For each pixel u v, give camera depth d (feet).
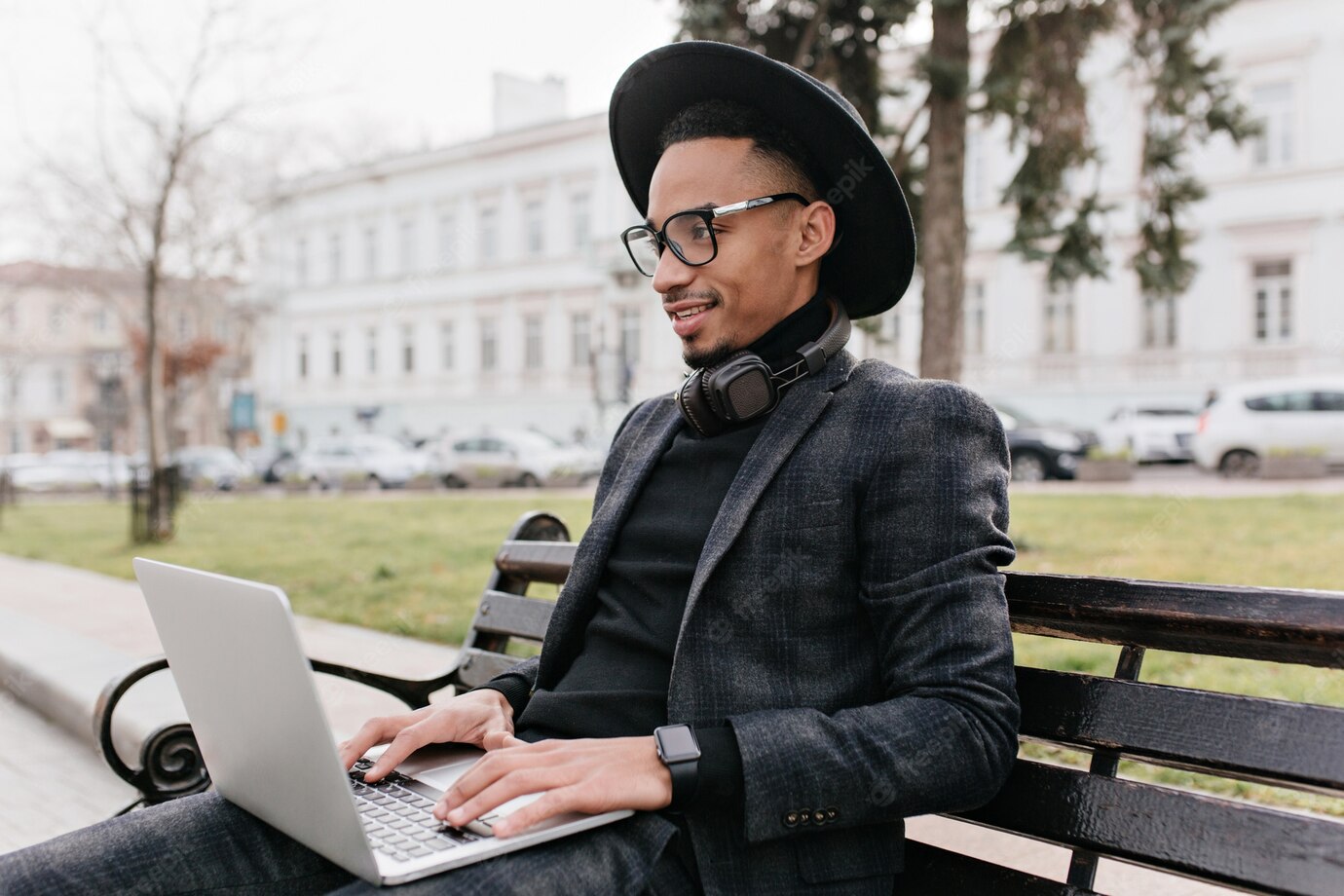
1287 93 77.71
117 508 67.46
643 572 4.73
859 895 4.04
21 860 4.17
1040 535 26.94
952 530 4.07
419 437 117.29
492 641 7.31
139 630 18.13
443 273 114.52
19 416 161.68
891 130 25.61
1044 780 4.09
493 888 3.53
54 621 19.24
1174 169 26.17
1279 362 77.71
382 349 119.96
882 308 5.41
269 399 127.75
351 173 119.24
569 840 3.80
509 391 110.83
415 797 4.17
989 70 24.67
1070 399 83.25
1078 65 25.20
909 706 3.84
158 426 39.47
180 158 40.88
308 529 40.24
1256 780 3.57
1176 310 80.84
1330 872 3.33
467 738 4.74
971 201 86.69
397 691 6.68
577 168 104.94
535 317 110.01
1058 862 7.32
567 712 4.59
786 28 24.84
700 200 4.74
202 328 120.47
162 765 6.44
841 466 4.29
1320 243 76.74
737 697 4.18
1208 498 37.73
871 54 25.02
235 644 3.77
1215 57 25.57
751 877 3.94
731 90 4.81
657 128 5.34
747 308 4.77
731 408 4.59
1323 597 3.56
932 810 3.82
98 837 4.28
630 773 3.78
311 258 124.36
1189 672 12.10
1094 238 25.68
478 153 110.93
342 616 19.33
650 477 5.07
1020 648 13.88
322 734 3.40
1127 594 4.06
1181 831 3.68
